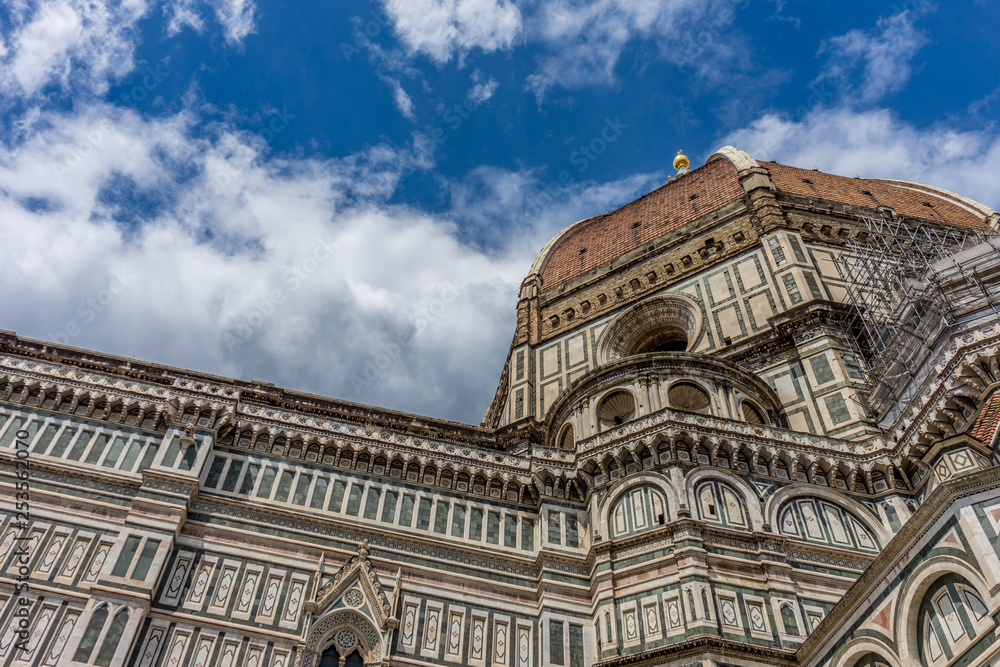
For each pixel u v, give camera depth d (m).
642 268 64.06
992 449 30.53
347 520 36.22
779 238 56.72
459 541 36.91
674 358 44.38
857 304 47.72
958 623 22.81
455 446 40.25
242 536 34.53
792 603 32.69
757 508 36.25
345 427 39.59
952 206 70.25
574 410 46.06
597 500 38.34
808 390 45.19
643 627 32.62
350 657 32.03
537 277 72.81
